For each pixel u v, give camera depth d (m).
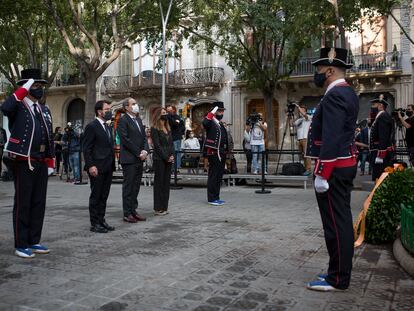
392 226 5.90
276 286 4.37
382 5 14.41
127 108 7.94
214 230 7.00
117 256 5.50
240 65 20.14
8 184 15.08
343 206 4.19
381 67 23.70
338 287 4.18
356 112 4.22
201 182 15.35
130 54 30.47
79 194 12.09
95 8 16.86
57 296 4.13
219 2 17.34
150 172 14.59
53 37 23.02
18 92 5.47
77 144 15.30
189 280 4.56
